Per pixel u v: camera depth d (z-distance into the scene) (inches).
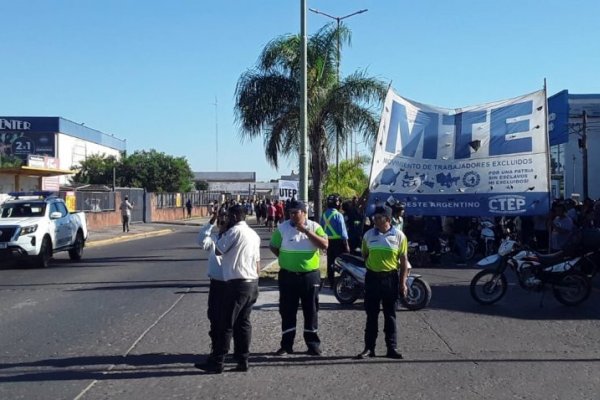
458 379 288.7
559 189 1785.2
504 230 776.9
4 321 422.9
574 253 481.7
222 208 307.7
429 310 460.8
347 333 387.5
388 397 263.0
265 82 837.2
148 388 275.9
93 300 507.2
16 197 863.1
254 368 308.2
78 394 267.9
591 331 391.2
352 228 689.6
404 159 731.4
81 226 882.1
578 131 1505.9
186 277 645.9
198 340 365.4
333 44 849.5
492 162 726.5
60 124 3314.5
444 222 836.6
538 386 278.2
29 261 773.9
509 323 415.2
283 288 334.3
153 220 2143.2
